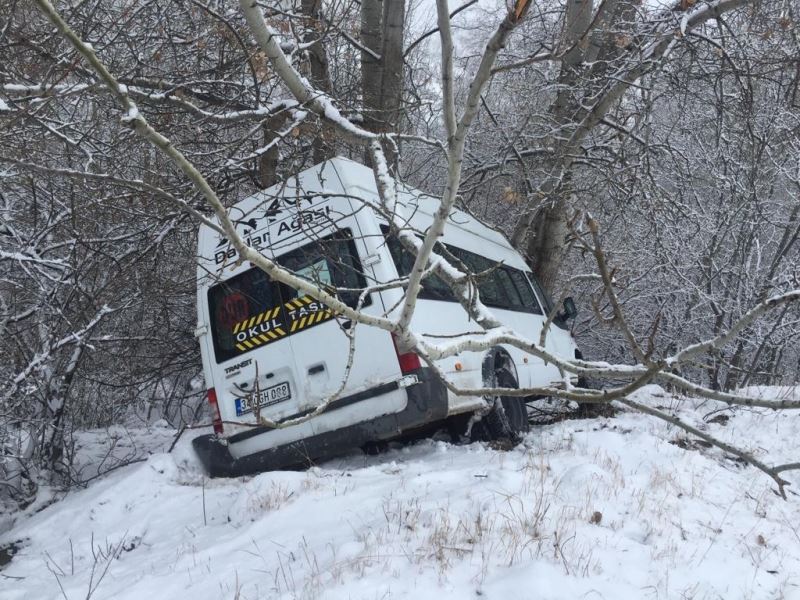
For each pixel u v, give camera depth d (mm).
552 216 12227
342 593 4211
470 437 7695
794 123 12898
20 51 6824
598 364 3754
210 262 7234
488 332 3930
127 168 8188
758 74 9562
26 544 6645
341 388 3314
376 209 5734
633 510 5664
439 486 5953
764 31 9430
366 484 6191
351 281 6633
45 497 8211
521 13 2580
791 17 9094
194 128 8188
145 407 13641
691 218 12750
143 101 7406
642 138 12367
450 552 4676
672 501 5996
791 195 14031
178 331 10828
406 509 5363
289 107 7473
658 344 15773
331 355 6656
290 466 7586
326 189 6836
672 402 9641
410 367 6402
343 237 6691
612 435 7391
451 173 3016
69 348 9102
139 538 6316
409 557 4629
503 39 2639
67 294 9453
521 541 4805
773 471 3150
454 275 4977
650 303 15766
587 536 5004
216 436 7191
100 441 11039
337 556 4738
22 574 5949
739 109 11484
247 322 7023
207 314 7215
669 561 4902
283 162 10203
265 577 4723
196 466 7500
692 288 14133
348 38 10344
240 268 7094
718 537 5504
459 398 6824
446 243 8031
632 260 14859
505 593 4211
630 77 9508
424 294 6973
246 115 7863
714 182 13961
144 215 8586
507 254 10242
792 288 13469
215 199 2645
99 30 7898
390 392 6469
